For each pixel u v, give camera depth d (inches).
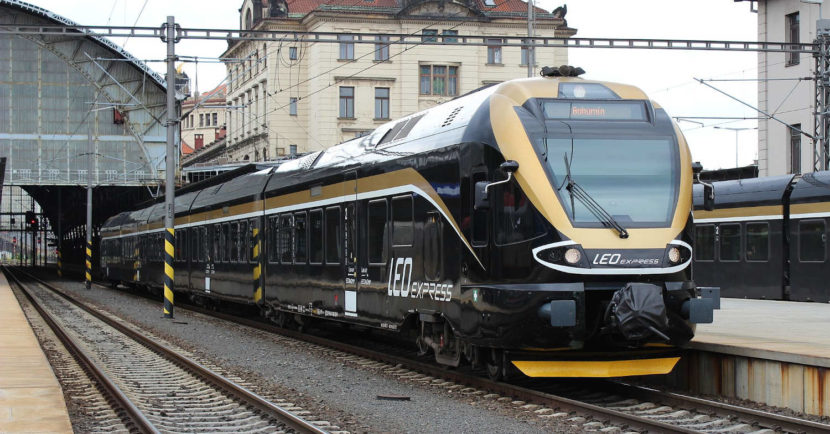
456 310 481.4
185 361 588.4
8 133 2293.3
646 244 431.8
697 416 397.1
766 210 965.2
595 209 435.8
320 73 2326.5
